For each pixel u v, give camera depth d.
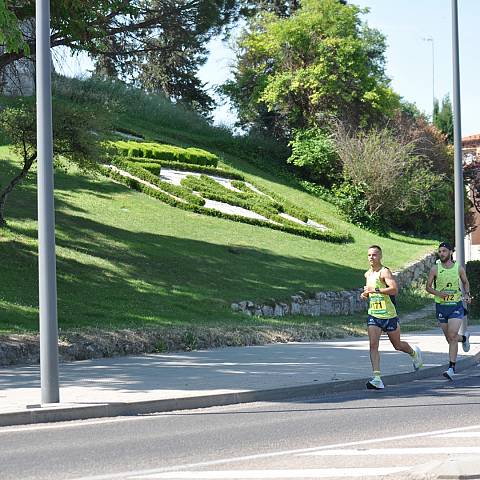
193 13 41.34
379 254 22.20
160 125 84.50
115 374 23.16
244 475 11.62
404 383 23.34
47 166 18.45
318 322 40.47
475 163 87.12
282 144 87.31
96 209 53.00
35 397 18.92
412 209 79.81
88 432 15.78
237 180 73.06
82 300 34.25
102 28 38.44
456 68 33.81
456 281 24.41
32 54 39.28
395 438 14.39
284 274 48.44
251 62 90.62
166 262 44.66
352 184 78.19
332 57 83.88
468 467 11.15
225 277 44.50
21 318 29.70
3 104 53.00
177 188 61.94
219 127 90.56
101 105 45.56
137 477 11.62
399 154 77.25
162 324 32.09
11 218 45.16
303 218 67.19
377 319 22.17
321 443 14.13
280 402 19.78
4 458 13.17
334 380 21.91
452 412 17.50
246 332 32.94
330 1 84.62
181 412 18.45
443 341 33.38
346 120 83.94
